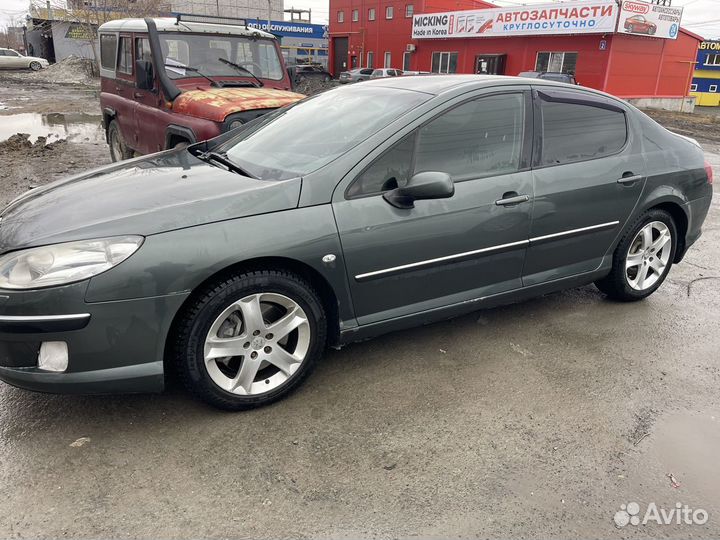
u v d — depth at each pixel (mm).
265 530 2133
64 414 2777
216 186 2861
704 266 5266
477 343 3631
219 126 5723
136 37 7043
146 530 2113
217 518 2182
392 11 38156
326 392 3041
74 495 2268
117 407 2846
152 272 2430
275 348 2836
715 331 3926
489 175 3301
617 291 4207
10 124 13859
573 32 25391
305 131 3379
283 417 2814
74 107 18297
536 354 3518
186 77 6773
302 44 54875
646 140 4066
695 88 39156
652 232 4215
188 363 2617
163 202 2676
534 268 3633
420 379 3195
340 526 2162
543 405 2990
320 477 2414
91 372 2465
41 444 2555
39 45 46688
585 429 2803
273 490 2332
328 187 2838
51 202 2861
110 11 33188
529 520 2227
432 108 3131
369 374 3229
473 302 3422
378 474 2441
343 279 2904
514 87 3459
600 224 3807
